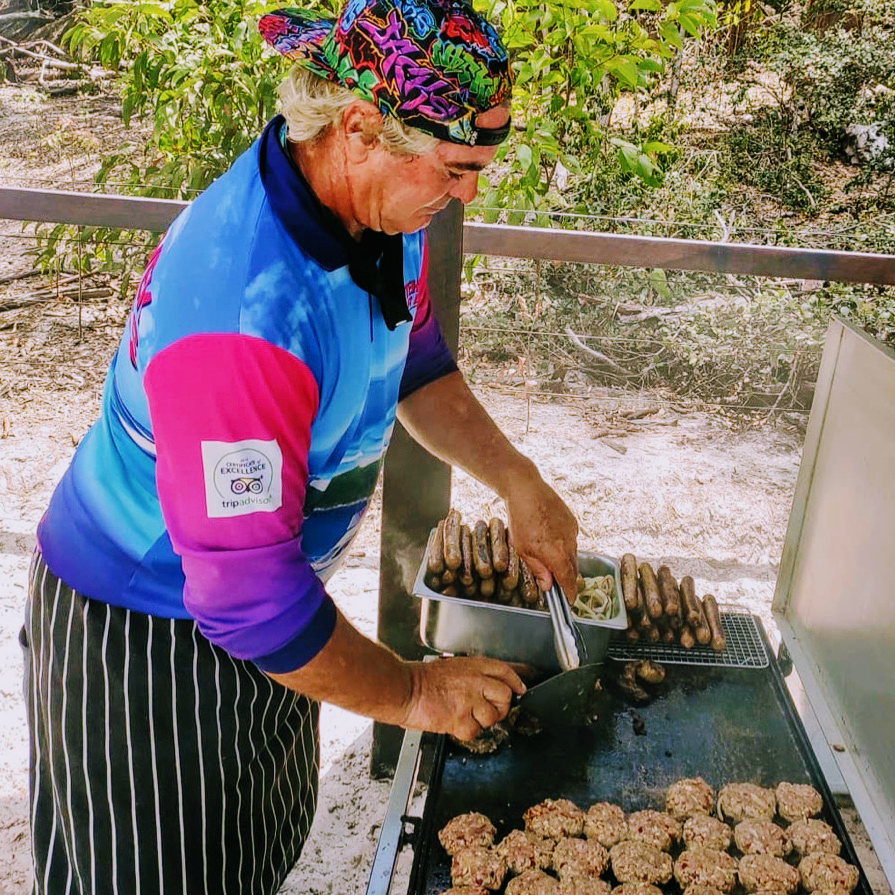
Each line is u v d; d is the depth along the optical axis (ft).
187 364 3.42
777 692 5.90
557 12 12.87
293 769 5.31
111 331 15.87
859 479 5.56
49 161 22.35
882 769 5.06
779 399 14.16
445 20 3.14
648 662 5.95
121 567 4.26
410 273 4.48
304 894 6.96
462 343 15.57
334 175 3.57
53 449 12.59
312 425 3.92
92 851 4.65
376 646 4.20
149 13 13.62
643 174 14.02
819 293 15.92
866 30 22.76
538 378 15.10
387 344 4.11
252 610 3.69
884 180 20.81
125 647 4.32
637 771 5.36
